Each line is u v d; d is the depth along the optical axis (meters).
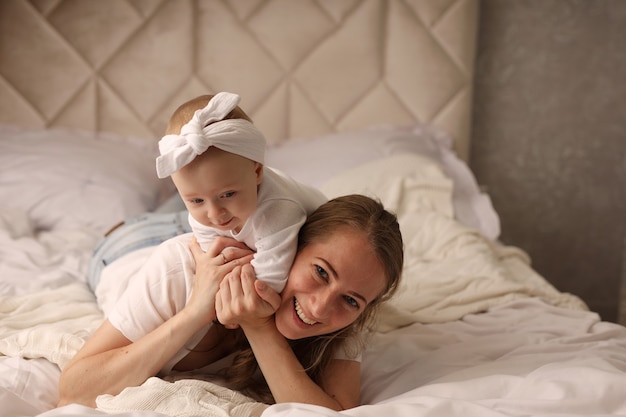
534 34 3.14
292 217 1.19
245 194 1.09
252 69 2.98
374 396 1.37
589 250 3.33
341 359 1.33
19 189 2.35
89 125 2.94
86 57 2.88
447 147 3.03
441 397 1.08
